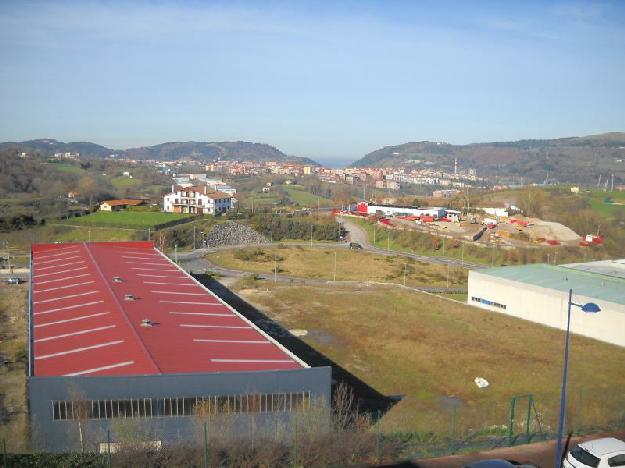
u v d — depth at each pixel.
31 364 30.86
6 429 31.30
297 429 26.50
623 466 22.78
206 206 141.50
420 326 57.31
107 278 51.25
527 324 58.41
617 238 115.88
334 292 73.12
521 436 28.81
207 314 42.28
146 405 28.59
